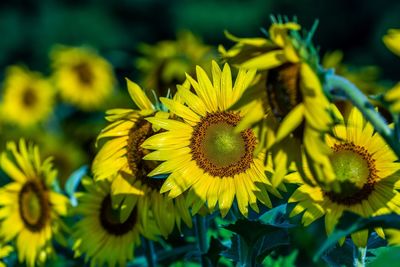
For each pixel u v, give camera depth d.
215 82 1.47
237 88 1.46
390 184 1.41
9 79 3.58
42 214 1.77
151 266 1.69
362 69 2.58
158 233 1.57
